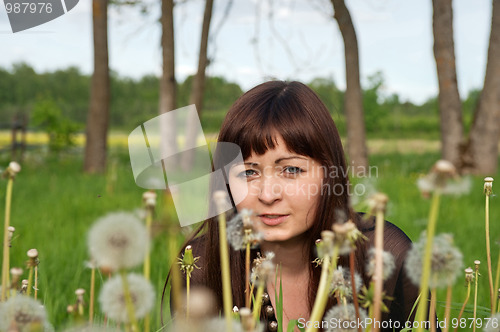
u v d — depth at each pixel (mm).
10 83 73562
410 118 50125
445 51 12312
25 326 815
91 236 657
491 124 12258
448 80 12359
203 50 11570
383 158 18469
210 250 1743
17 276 852
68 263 3688
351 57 12266
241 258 1753
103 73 14242
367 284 1552
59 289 2904
